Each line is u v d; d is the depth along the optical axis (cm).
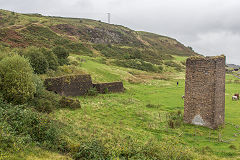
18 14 9800
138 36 14175
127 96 3359
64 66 4012
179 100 3206
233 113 2547
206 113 1948
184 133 1792
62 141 1189
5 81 1703
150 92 3872
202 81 1961
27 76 1838
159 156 1191
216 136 1739
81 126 1565
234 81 5625
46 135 1195
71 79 2886
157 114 2339
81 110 2092
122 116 2122
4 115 1235
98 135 1411
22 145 1010
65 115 1811
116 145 1245
